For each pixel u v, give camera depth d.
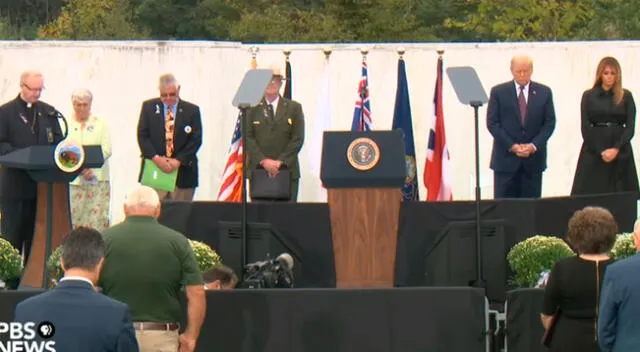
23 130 45.66
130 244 32.31
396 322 34.38
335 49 58.88
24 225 45.44
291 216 41.75
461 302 34.31
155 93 58.88
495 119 48.66
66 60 58.78
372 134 39.97
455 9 119.88
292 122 49.47
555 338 32.38
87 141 49.72
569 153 58.84
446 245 40.81
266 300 34.53
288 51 54.78
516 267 40.00
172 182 48.84
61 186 42.31
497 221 41.06
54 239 42.22
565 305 32.19
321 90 55.56
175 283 32.53
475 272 40.78
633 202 42.97
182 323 34.56
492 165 48.81
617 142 48.03
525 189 48.72
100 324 26.11
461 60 58.88
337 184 39.75
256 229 41.31
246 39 109.88
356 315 34.44
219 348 34.53
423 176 53.62
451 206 41.50
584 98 48.44
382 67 58.88
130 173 58.78
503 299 41.00
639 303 29.67
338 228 40.09
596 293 31.91
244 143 40.59
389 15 106.44
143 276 32.19
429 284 41.19
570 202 42.19
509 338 35.28
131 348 26.36
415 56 59.00
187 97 58.88
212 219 41.88
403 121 53.56
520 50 58.81
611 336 30.09
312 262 41.72
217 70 58.81
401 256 41.31
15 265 41.50
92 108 58.84
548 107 48.59
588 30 102.31
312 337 34.47
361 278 40.09
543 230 41.81
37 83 45.81
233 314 34.53
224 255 41.34
